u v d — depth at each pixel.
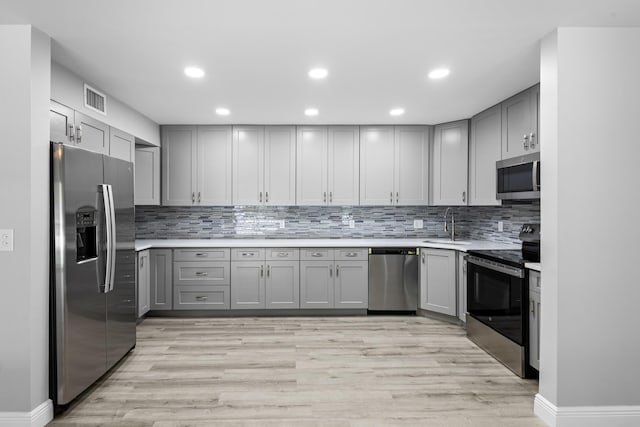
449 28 2.20
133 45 2.40
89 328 2.51
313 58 2.62
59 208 2.26
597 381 2.20
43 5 1.92
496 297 3.16
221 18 2.07
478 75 2.94
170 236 4.90
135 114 3.94
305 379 2.78
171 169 4.59
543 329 2.31
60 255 2.26
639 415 2.19
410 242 4.52
